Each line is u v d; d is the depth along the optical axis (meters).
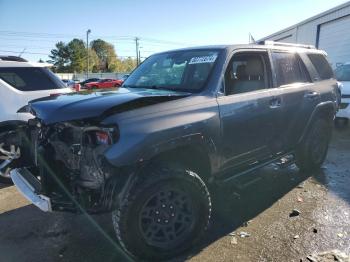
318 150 5.68
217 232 3.87
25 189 3.48
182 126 3.28
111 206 3.03
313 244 3.54
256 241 3.65
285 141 4.80
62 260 3.42
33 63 5.95
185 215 3.41
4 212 4.51
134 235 3.12
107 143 2.98
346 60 19.08
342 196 4.75
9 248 3.65
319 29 22.02
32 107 3.67
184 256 3.43
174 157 3.44
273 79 4.55
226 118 3.75
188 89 3.83
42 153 3.41
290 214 4.22
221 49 4.05
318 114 5.43
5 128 5.50
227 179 3.98
